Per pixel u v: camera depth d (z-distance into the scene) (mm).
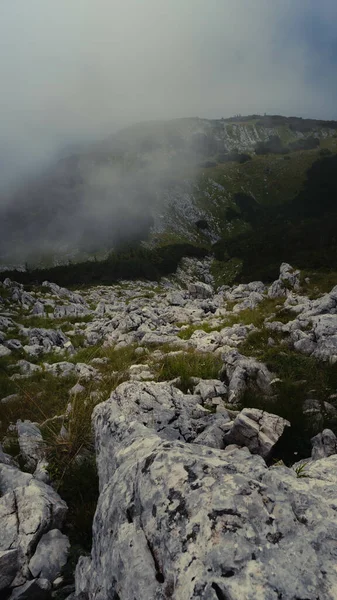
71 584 3340
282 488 2721
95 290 64250
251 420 5652
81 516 4148
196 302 29391
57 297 39781
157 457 3027
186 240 154125
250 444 5383
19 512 3979
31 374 13156
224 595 2031
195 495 2594
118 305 35406
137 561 2453
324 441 5156
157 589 2258
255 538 2291
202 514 2451
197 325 17781
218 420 6059
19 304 34406
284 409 6332
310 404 6484
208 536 2328
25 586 3268
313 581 2078
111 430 4793
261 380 7609
